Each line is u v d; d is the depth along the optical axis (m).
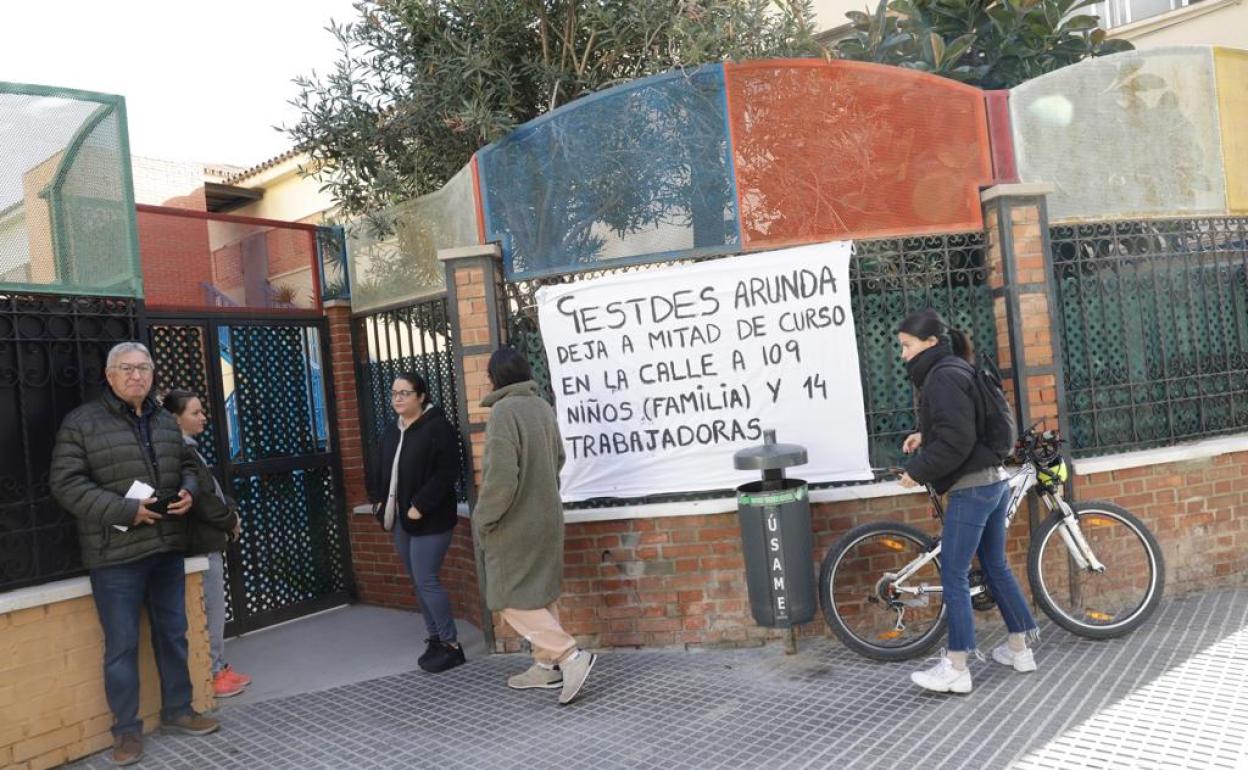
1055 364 5.10
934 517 5.09
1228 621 4.78
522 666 5.13
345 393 7.09
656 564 5.16
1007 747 3.56
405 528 5.16
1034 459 4.73
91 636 4.28
